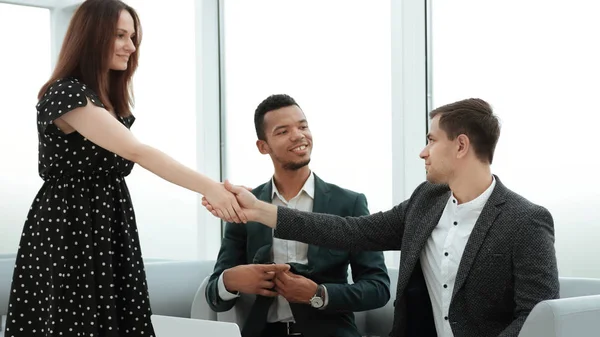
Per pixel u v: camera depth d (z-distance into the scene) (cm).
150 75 415
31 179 405
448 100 303
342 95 340
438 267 216
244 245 267
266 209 230
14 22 403
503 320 206
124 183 215
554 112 272
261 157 381
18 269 210
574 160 267
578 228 266
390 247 238
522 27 280
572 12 266
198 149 394
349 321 253
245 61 387
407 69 308
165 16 408
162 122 411
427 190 229
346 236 234
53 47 414
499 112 287
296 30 361
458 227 214
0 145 397
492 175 217
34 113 408
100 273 204
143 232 414
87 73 205
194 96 396
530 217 202
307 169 262
